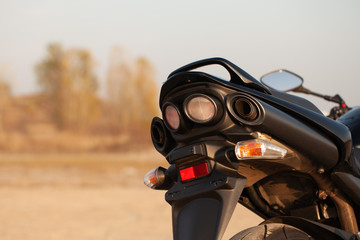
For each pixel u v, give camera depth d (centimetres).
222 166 415
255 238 405
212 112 410
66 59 14612
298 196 481
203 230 398
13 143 11331
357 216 491
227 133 414
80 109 14350
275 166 437
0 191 2177
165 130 467
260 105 403
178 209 431
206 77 414
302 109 437
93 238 1136
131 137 13538
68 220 1384
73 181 2841
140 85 14850
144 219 1409
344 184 453
